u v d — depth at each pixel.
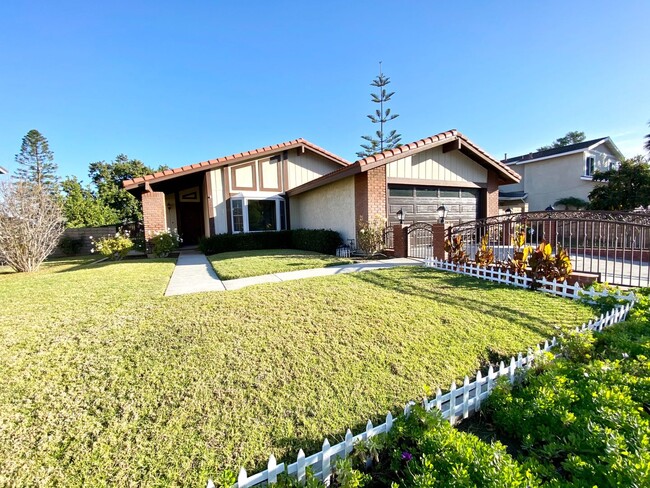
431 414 2.13
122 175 33.31
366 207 9.49
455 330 3.62
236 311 4.05
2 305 4.39
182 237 16.72
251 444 1.99
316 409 2.32
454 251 6.89
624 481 1.54
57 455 1.86
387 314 4.03
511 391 2.64
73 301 4.55
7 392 2.37
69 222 19.97
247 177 13.41
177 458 1.86
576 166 21.02
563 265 5.16
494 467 1.67
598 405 2.18
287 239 13.86
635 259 8.69
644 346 3.09
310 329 3.56
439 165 10.81
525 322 3.88
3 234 8.82
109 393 2.40
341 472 1.76
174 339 3.24
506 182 12.80
